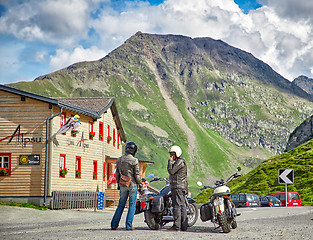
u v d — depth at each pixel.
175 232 8.87
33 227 11.44
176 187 9.50
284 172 30.67
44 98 27.84
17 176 27.78
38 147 27.84
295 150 81.94
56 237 7.49
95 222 13.62
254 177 70.94
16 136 28.09
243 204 38.03
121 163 9.57
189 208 10.20
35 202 27.33
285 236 7.53
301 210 23.28
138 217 16.77
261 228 9.74
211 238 7.35
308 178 61.47
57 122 28.77
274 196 41.72
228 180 9.66
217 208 9.00
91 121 34.47
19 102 28.34
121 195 9.58
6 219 17.12
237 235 8.03
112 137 40.16
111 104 38.50
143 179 10.44
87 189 32.97
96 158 35.03
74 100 38.84
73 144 30.97
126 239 7.04
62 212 23.14
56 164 28.39
